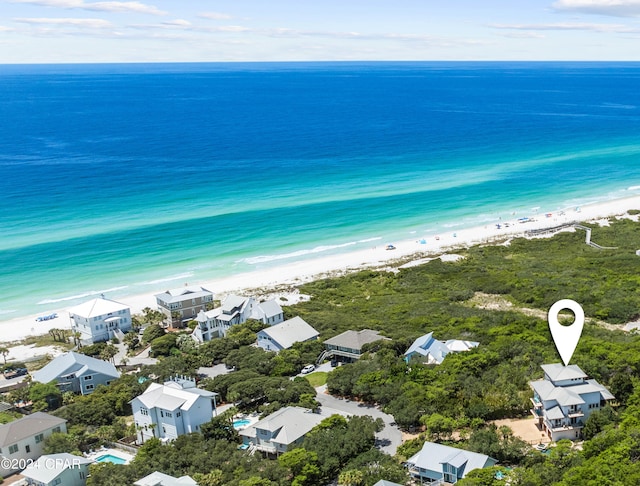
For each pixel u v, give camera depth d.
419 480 77.19
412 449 82.00
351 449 81.44
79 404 101.12
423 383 99.88
